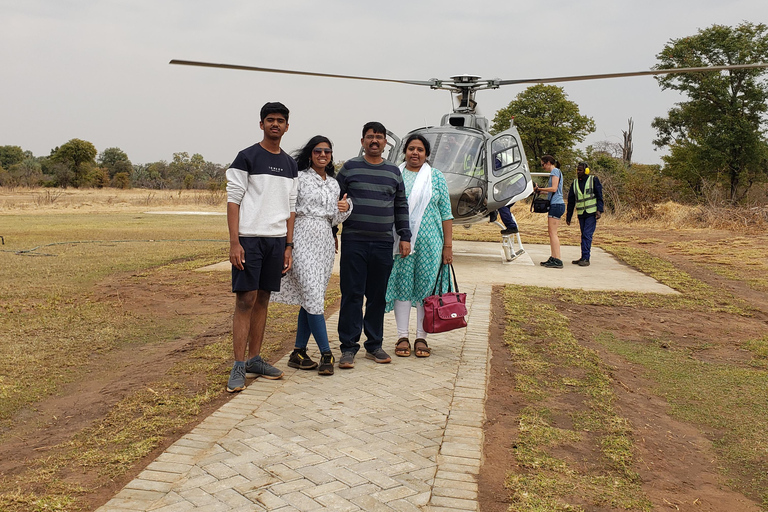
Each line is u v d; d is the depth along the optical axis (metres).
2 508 2.88
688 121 36.25
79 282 8.97
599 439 3.85
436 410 4.17
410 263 5.38
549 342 5.95
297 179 4.79
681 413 4.39
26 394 4.49
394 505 2.94
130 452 3.50
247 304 4.61
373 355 5.32
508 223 11.24
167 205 36.22
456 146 10.42
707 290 8.73
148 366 5.17
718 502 3.21
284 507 2.90
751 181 33.97
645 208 22.17
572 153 44.84
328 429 3.82
